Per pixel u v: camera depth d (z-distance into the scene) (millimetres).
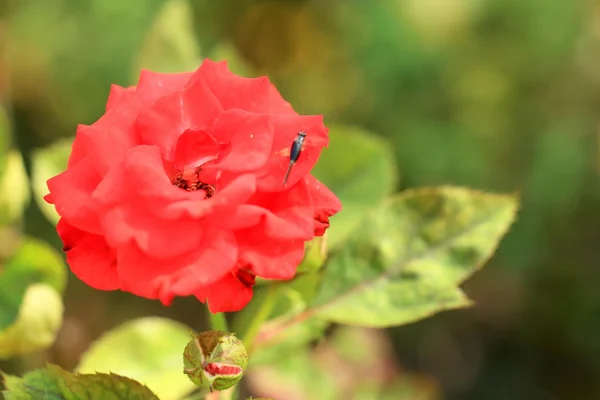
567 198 896
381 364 557
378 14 898
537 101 926
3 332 406
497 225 407
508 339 956
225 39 965
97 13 863
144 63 455
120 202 339
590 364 921
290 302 418
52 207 432
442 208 411
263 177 348
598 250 920
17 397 367
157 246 335
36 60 871
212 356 350
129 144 354
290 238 341
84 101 870
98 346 427
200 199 344
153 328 431
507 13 885
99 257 349
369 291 410
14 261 435
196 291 343
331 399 528
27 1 881
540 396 917
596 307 916
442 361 939
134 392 367
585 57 949
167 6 455
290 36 1021
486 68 892
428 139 868
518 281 940
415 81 882
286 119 356
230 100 364
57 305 412
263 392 520
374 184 432
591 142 923
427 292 406
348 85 929
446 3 882
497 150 895
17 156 441
